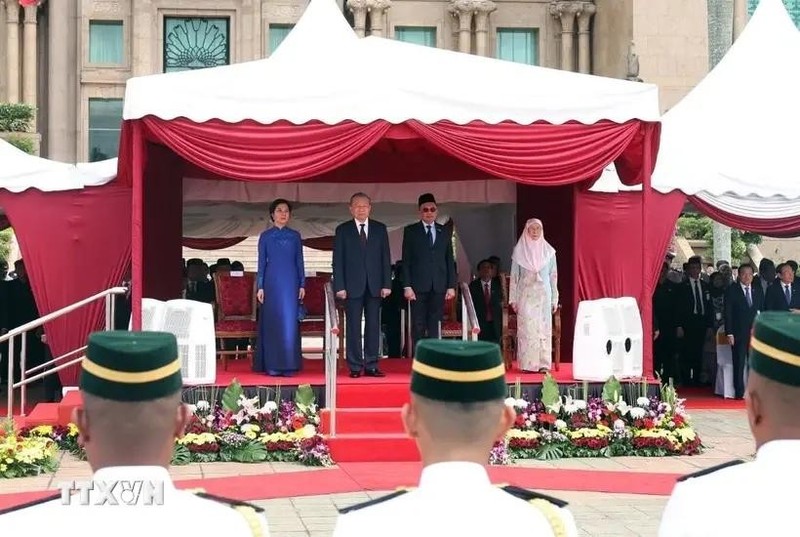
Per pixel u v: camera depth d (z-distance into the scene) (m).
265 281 13.47
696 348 19.25
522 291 13.88
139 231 12.63
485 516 2.73
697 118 18.67
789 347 2.76
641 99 13.19
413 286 13.49
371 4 43.09
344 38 14.39
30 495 9.72
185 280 18.53
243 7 43.00
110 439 2.62
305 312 14.84
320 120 12.67
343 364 14.69
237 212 20.78
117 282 16.09
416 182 17.64
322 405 12.64
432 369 2.78
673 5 40.47
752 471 2.82
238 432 11.97
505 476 11.02
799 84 19.20
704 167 17.70
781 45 19.70
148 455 2.64
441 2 44.12
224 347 14.95
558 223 16.75
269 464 11.69
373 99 12.69
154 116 12.52
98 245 16.12
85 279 16.11
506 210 18.59
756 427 2.87
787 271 17.72
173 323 12.31
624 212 17.05
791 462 2.77
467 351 2.79
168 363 2.67
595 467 11.63
